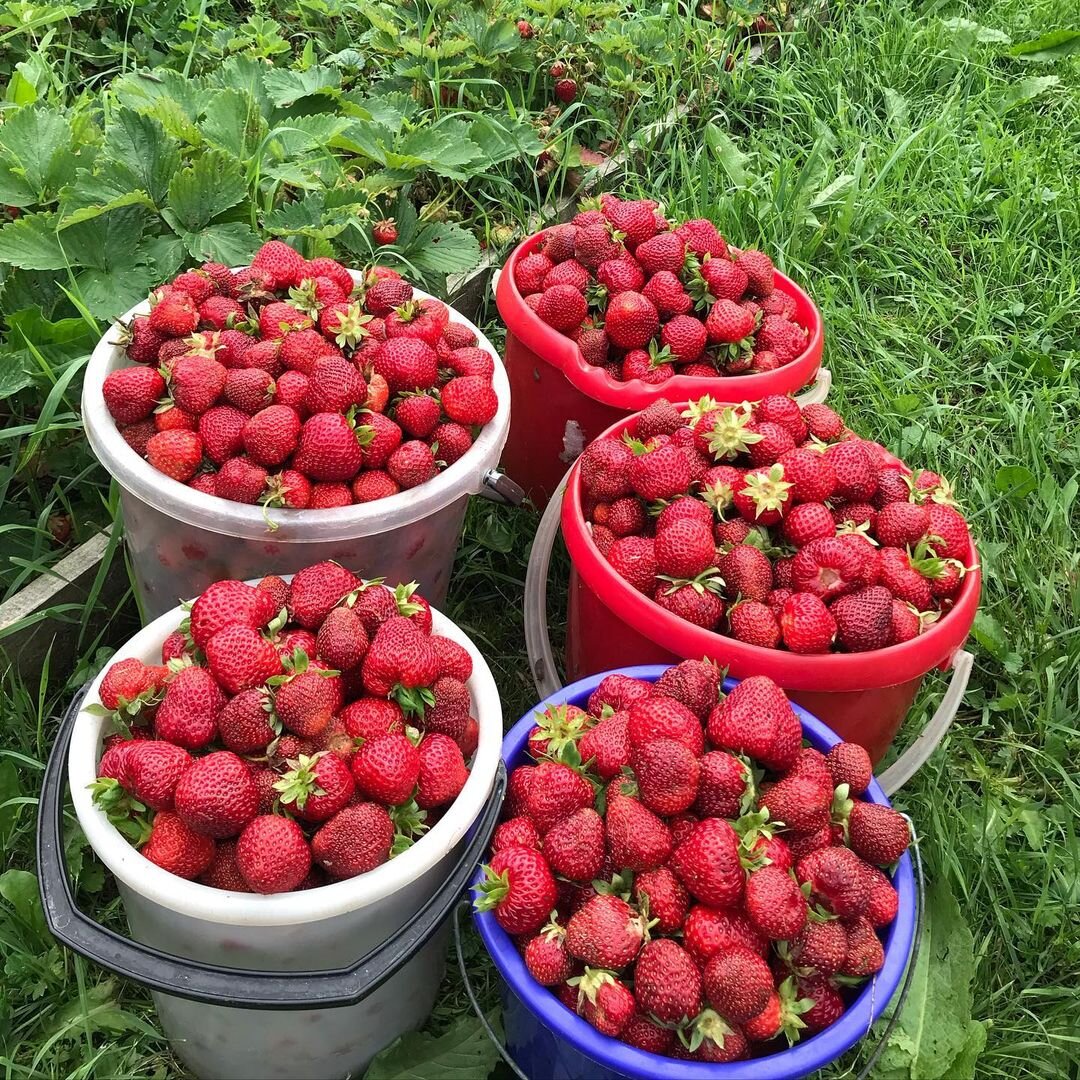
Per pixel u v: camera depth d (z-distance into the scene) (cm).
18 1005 77
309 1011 67
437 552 89
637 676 77
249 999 57
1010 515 122
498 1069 77
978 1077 80
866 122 175
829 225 154
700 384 97
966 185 165
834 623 77
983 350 144
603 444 87
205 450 80
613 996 59
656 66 160
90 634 97
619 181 154
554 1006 61
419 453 82
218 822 60
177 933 63
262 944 62
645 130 155
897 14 198
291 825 61
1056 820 95
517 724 74
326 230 108
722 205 145
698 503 82
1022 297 152
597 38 153
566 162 141
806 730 74
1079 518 125
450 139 125
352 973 58
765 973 59
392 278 93
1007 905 90
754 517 82
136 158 106
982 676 109
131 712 65
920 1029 80
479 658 74
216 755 61
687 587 79
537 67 153
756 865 63
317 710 64
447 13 148
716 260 104
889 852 67
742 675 77
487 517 111
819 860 64
